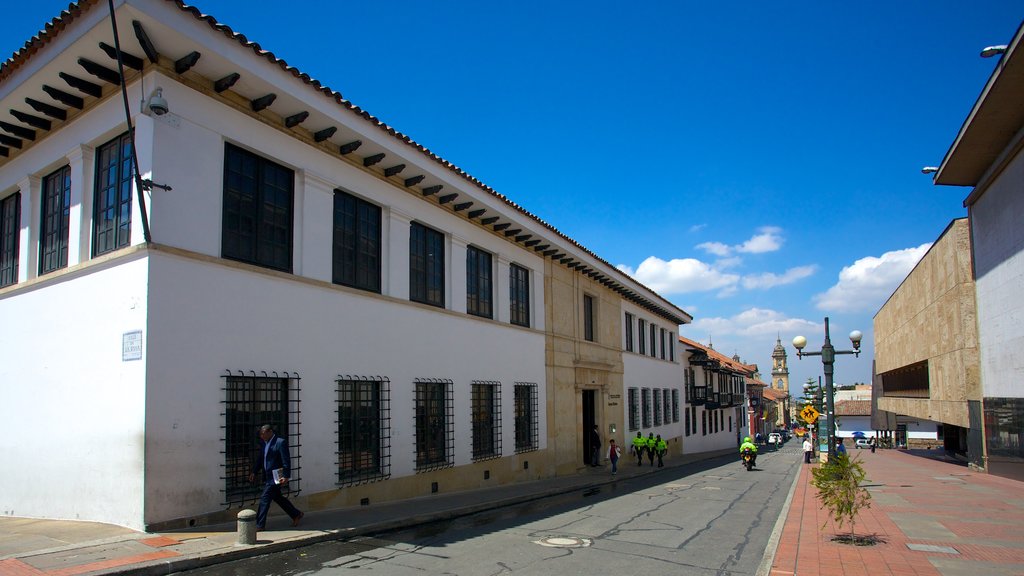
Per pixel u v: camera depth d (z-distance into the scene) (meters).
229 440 9.66
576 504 14.41
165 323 8.88
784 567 7.80
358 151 12.73
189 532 8.66
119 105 9.69
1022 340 16.64
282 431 10.64
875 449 45.06
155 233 8.94
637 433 28.89
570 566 7.99
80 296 9.78
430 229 15.56
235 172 10.45
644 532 10.58
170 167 9.23
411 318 14.12
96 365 9.34
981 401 20.67
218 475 9.41
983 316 20.06
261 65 9.98
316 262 11.64
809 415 25.44
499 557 8.38
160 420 8.69
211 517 9.23
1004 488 16.66
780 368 119.06
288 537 8.64
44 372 10.24
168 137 9.25
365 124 12.13
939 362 24.88
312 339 11.32
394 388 13.31
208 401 9.37
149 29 8.65
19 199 12.12
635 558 8.53
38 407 10.27
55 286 10.27
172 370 8.90
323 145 12.03
